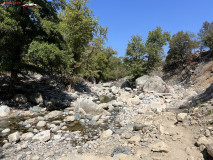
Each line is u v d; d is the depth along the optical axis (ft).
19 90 51.11
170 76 154.30
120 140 20.45
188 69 123.44
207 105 22.68
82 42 67.62
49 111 39.58
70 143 21.09
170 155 14.03
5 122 29.96
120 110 41.37
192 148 14.55
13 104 40.55
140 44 96.07
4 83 57.47
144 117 30.78
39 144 20.68
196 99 30.81
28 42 39.52
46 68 47.75
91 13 67.10
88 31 66.33
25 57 43.86
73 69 68.13
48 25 39.29
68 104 48.26
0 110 34.55
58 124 29.53
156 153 14.73
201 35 153.17
